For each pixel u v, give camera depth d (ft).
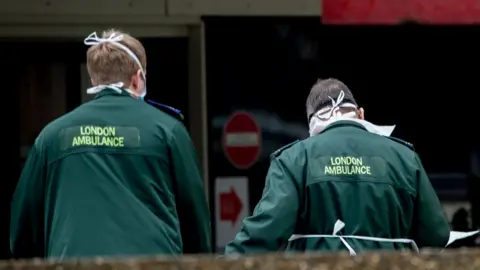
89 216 36.42
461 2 69.00
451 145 73.67
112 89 38.32
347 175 38.68
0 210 71.10
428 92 73.51
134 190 37.01
